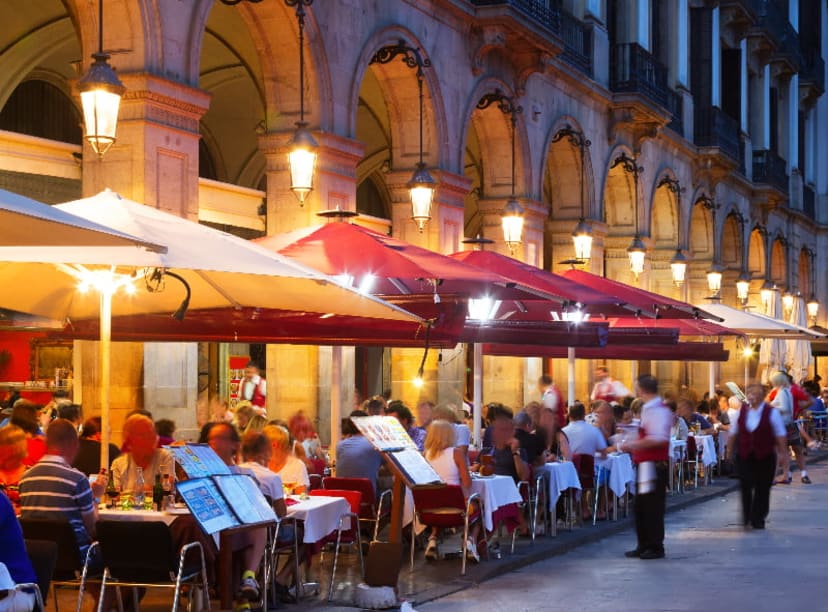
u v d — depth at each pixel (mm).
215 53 20750
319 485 13359
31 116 19391
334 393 14695
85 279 11164
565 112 25922
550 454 16141
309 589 11328
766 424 16703
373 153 26609
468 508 12797
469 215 32031
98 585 9648
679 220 34438
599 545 15305
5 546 7516
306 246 13000
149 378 14141
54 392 17859
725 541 15477
